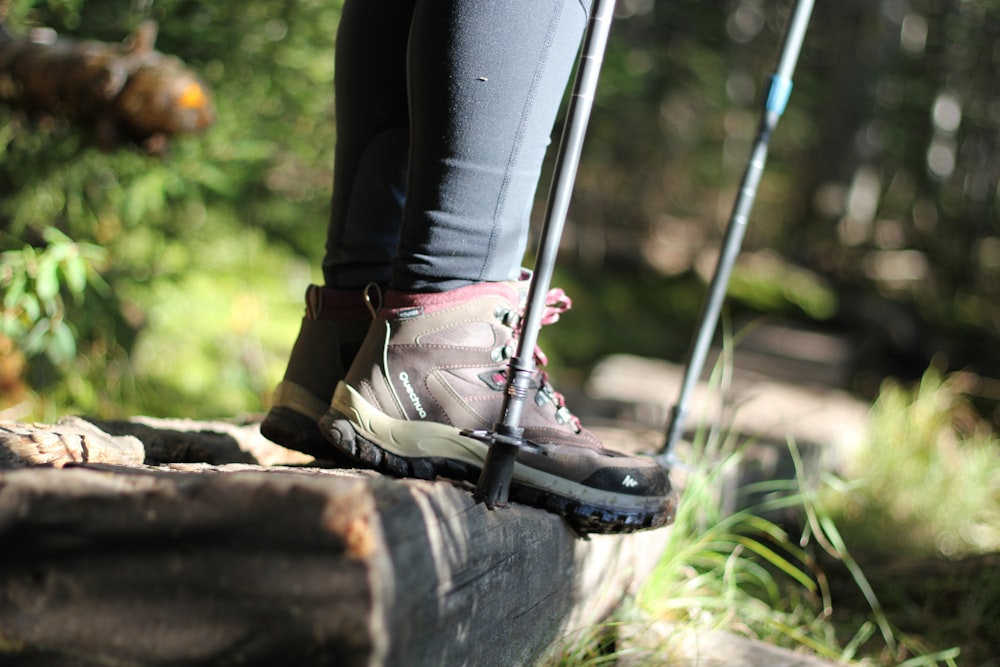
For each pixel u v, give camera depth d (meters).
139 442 1.61
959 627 2.31
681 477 2.31
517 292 1.48
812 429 3.51
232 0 3.62
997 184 11.58
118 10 3.43
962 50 11.94
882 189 12.99
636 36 10.19
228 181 3.70
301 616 0.98
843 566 2.70
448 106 1.33
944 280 10.57
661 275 10.41
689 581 2.09
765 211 12.97
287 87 3.96
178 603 1.01
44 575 1.04
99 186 3.48
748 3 11.94
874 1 11.05
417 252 1.41
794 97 11.30
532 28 1.33
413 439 1.42
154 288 3.67
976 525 3.56
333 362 1.57
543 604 1.50
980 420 5.24
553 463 1.45
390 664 1.00
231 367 4.04
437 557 1.10
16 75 2.75
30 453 1.42
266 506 1.00
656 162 11.58
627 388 4.18
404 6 1.51
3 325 2.56
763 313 8.92
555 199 1.32
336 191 1.61
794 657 1.86
